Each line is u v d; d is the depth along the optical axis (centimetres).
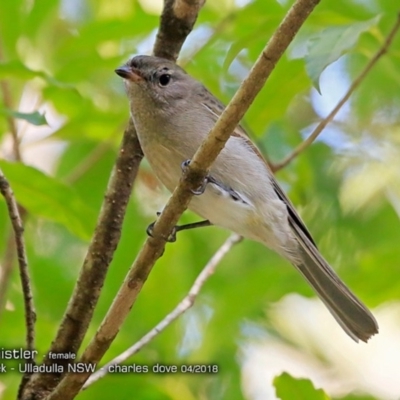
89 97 1106
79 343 770
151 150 885
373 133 1279
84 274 780
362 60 1192
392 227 1225
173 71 902
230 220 905
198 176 658
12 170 858
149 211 1181
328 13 944
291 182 1148
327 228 1240
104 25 1021
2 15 1076
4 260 920
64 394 681
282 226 935
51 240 1187
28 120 811
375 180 1250
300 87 1008
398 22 881
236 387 1124
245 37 930
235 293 1105
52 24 1152
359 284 1080
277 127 1165
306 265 950
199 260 1209
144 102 889
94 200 1177
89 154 1192
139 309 1138
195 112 895
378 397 1120
